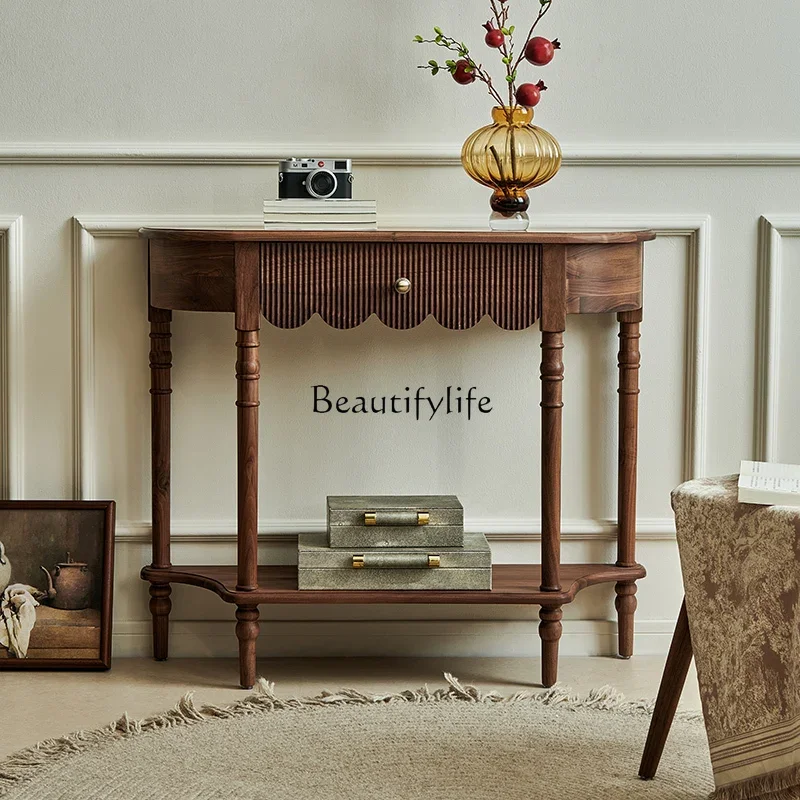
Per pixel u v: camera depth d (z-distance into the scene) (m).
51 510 2.47
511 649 2.57
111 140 2.46
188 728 2.08
